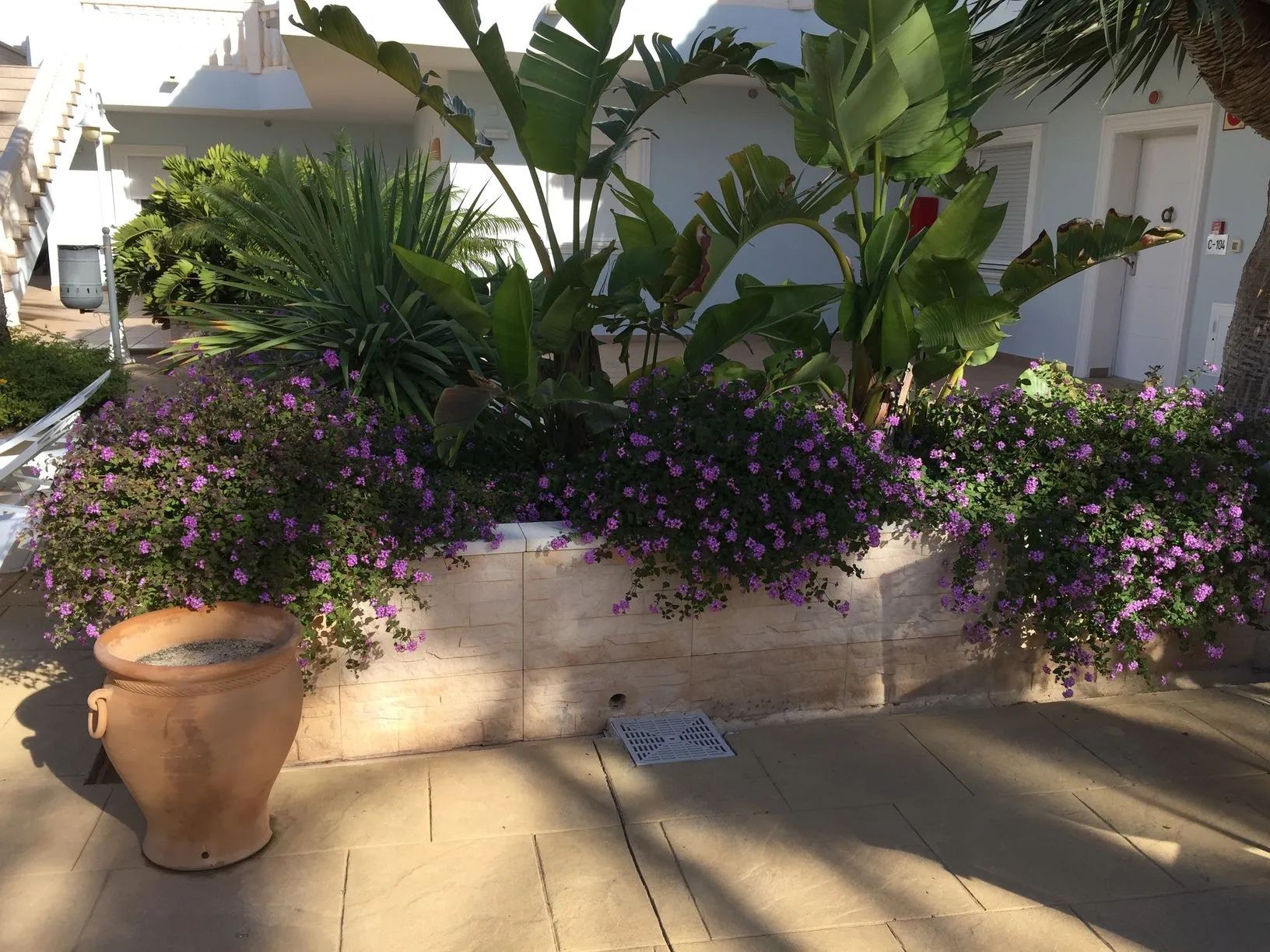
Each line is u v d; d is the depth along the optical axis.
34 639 4.43
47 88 13.07
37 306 15.96
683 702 3.95
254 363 4.49
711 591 3.76
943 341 4.18
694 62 4.11
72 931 2.75
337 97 14.87
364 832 3.23
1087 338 10.81
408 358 4.62
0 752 3.58
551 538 3.66
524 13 10.57
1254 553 4.14
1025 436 4.27
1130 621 4.02
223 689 2.83
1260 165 8.77
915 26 3.97
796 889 3.02
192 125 18.09
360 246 4.69
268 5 16.22
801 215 4.21
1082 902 2.99
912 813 3.42
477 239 8.96
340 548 3.37
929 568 4.06
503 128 12.43
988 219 4.32
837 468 3.83
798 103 4.22
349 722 3.63
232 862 3.05
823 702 4.08
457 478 3.89
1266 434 4.35
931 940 2.82
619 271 4.28
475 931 2.81
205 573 3.24
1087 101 10.69
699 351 4.39
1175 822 3.39
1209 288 9.36
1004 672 4.23
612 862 3.13
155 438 3.36
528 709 3.79
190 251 11.19
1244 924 2.91
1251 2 4.30
